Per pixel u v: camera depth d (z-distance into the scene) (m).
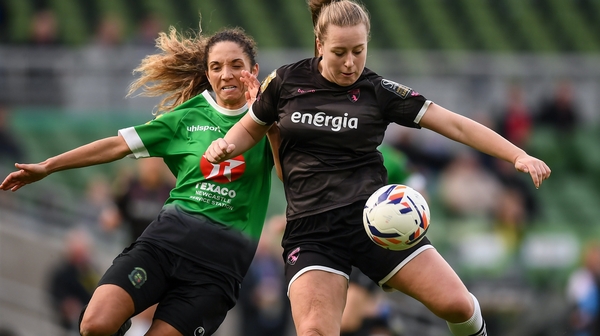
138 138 18.34
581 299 43.53
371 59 62.84
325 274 16.50
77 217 45.91
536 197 59.00
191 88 20.56
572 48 75.56
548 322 45.81
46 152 51.66
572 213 59.03
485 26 75.44
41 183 46.78
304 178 16.94
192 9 69.56
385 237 15.65
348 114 16.64
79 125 53.16
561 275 48.28
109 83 53.81
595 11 78.56
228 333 40.56
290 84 17.00
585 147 61.97
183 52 20.53
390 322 30.55
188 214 18.23
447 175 52.34
